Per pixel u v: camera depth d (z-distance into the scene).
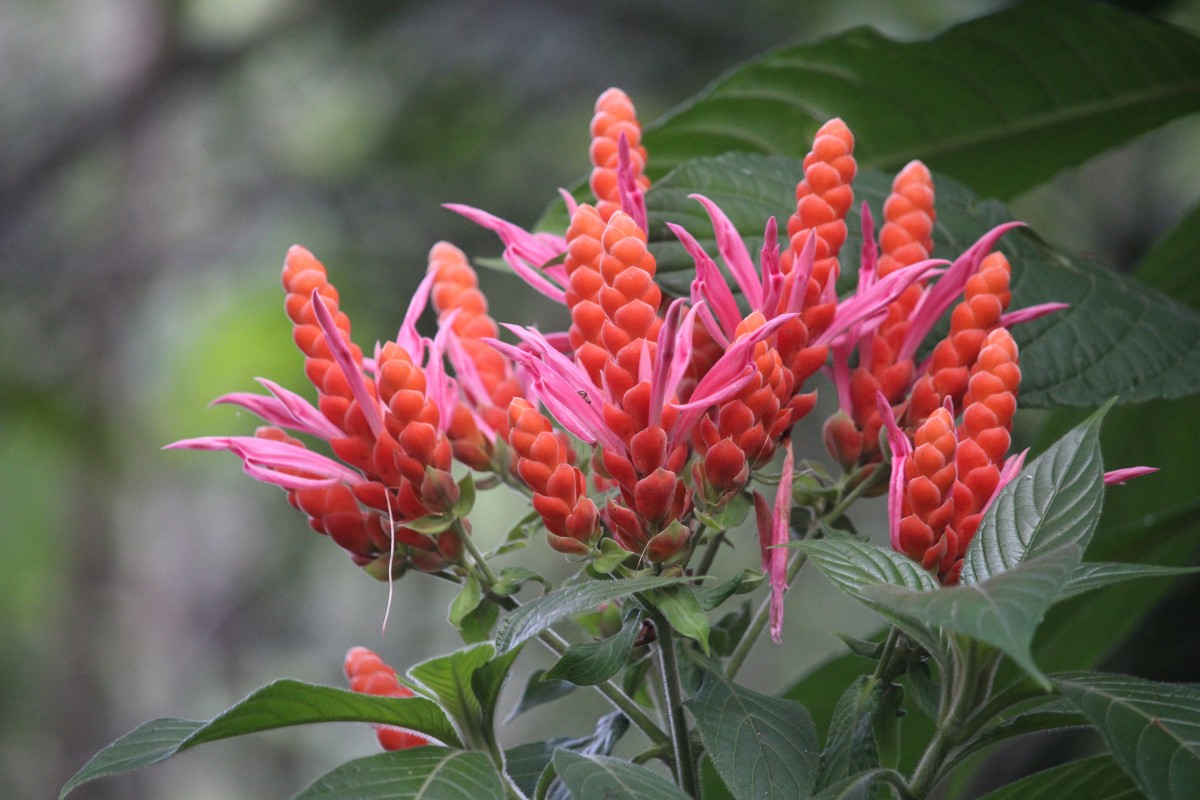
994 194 1.54
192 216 4.87
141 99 4.83
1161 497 1.54
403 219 4.36
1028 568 1.15
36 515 4.86
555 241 1.30
